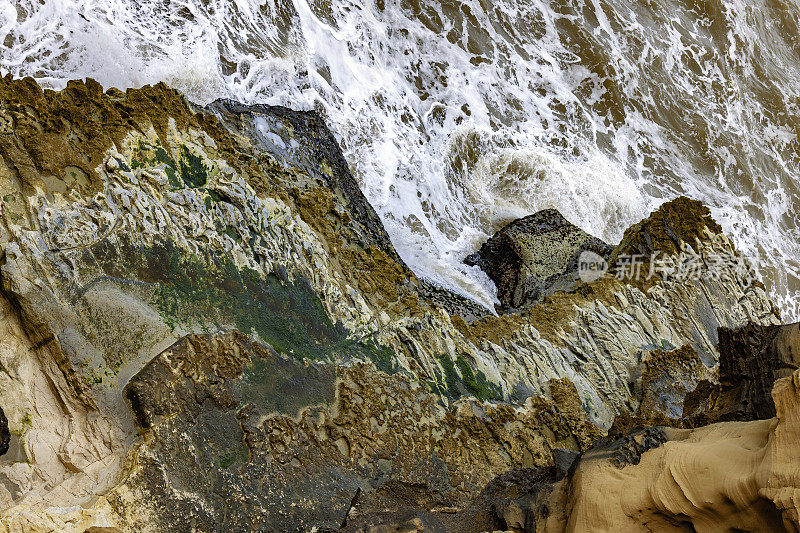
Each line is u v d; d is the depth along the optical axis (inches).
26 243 190.5
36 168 200.7
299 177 293.4
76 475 183.3
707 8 768.3
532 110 630.5
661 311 349.4
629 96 683.4
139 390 190.7
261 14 528.7
